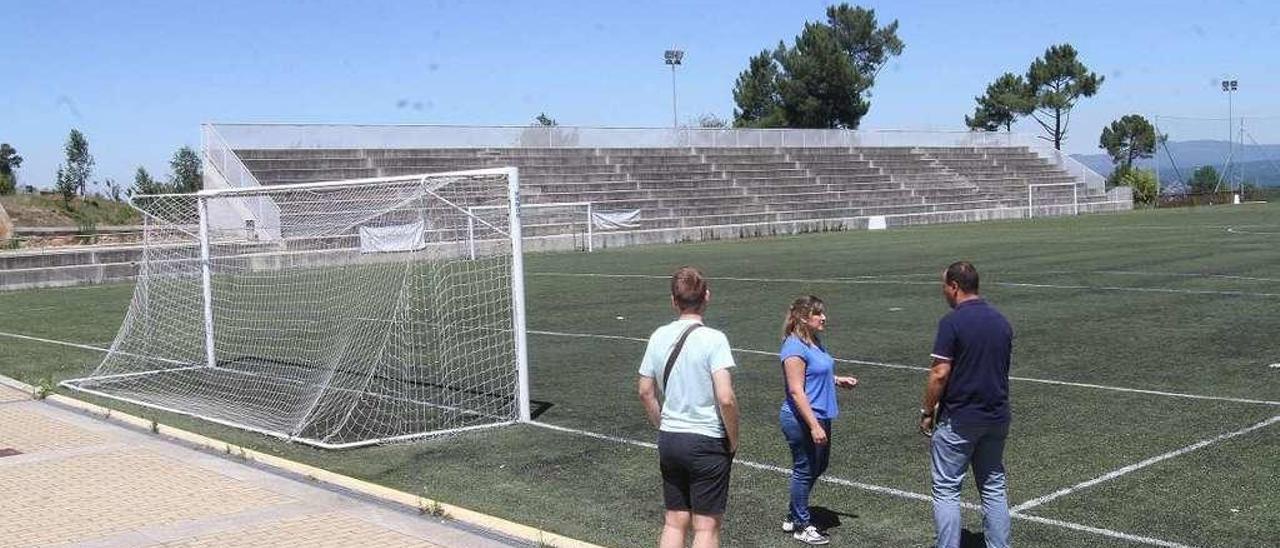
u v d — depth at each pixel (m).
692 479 5.52
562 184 44.62
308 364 13.72
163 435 10.12
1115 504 7.16
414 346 14.73
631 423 10.09
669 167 50.44
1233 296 17.56
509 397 11.45
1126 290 18.91
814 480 6.66
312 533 6.98
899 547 6.50
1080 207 57.50
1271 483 7.52
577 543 6.62
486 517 7.20
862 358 13.05
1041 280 21.00
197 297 17.09
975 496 7.46
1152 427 9.20
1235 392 10.45
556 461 8.81
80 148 60.62
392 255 17.59
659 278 24.48
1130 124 91.69
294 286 18.67
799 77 82.75
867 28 87.75
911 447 8.82
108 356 14.04
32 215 52.28
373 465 8.87
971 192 57.06
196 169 58.19
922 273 23.45
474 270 18.00
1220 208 57.09
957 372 5.71
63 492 8.16
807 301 6.67
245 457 9.12
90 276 28.25
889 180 56.62
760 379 12.02
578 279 24.86
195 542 6.86
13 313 21.31
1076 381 11.19
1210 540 6.43
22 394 12.56
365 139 42.66
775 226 43.53
